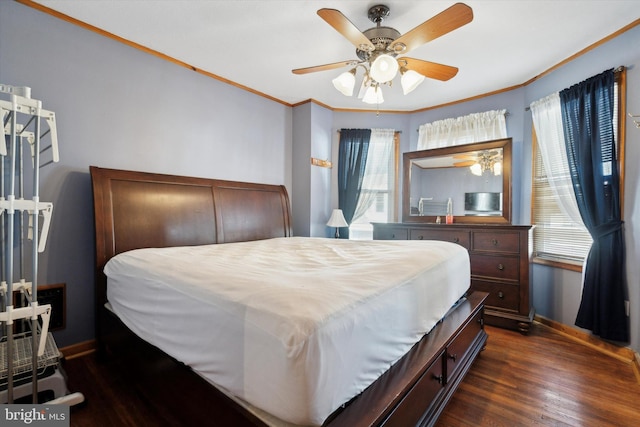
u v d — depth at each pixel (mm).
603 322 2285
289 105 3939
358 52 2113
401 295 1278
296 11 2080
